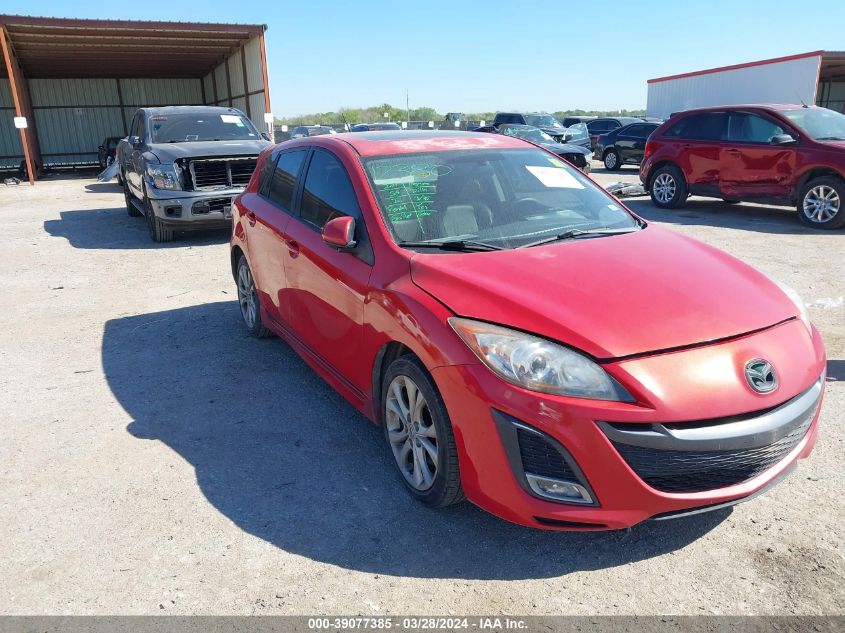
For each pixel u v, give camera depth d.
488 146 4.08
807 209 9.67
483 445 2.55
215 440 3.71
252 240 4.86
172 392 4.38
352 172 3.64
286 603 2.45
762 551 2.66
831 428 3.61
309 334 4.05
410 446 3.09
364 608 2.42
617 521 2.43
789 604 2.38
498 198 3.65
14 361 5.03
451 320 2.69
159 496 3.17
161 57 25.56
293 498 3.13
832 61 24.72
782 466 2.61
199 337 5.47
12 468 3.45
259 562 2.68
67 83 29.20
